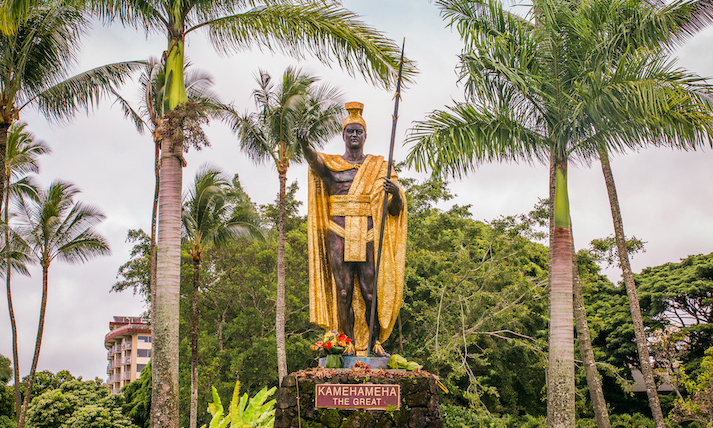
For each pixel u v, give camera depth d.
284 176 21.73
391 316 9.17
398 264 9.30
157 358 12.83
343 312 9.20
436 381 8.27
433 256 28.77
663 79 13.34
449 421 25.16
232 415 8.66
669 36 14.02
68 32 16.47
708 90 13.22
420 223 31.44
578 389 31.41
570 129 14.12
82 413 32.94
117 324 72.75
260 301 29.75
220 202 23.31
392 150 9.05
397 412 8.07
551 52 14.23
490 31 14.62
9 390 33.84
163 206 13.05
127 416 34.78
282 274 21.83
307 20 13.15
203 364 27.61
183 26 13.68
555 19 14.20
